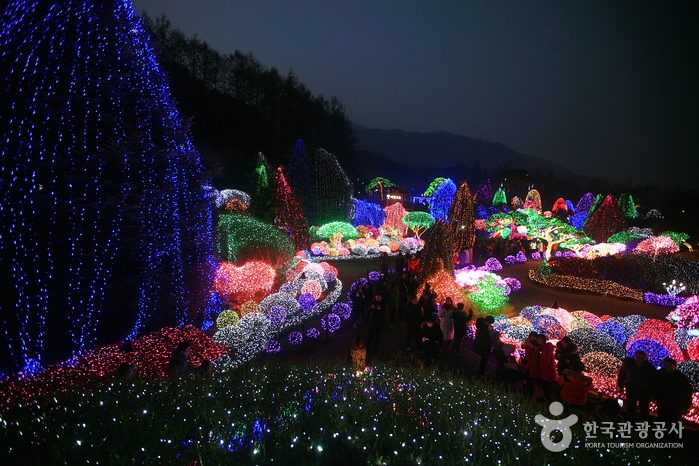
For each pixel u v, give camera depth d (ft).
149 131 30.94
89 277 26.63
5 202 23.11
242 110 204.23
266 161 114.21
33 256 24.76
